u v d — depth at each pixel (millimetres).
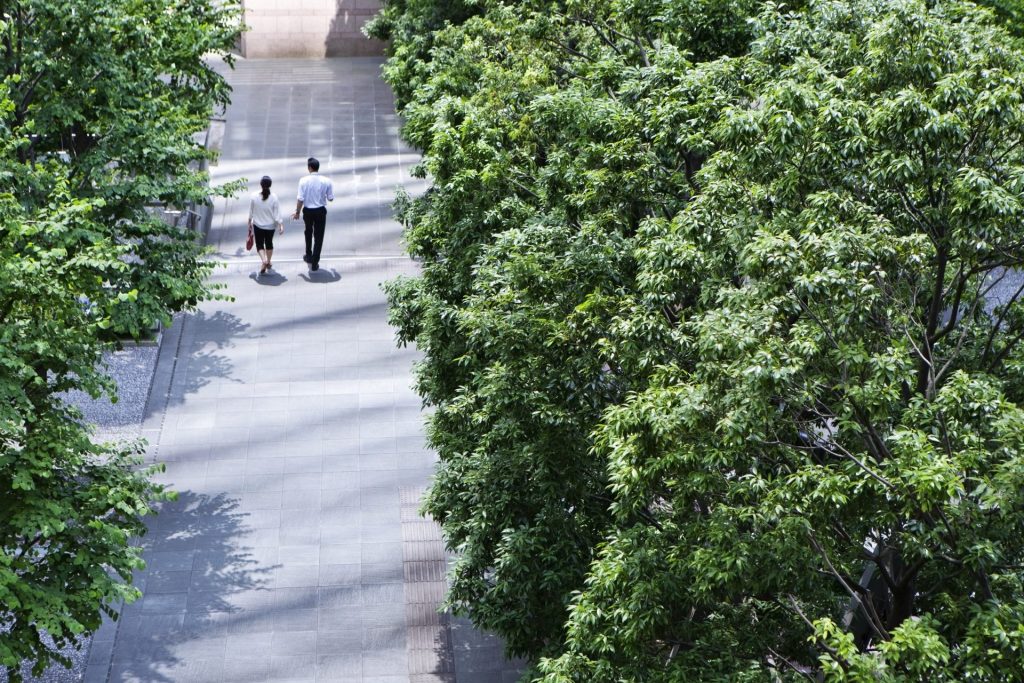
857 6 31578
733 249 24766
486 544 30156
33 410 28953
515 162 38594
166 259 40094
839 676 18656
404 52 60594
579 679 23172
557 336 27344
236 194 66438
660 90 32688
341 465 44375
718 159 26719
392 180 70312
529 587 28031
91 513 28250
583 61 43781
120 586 28016
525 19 47688
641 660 23312
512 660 35375
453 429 34688
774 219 24797
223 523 40750
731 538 21078
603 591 22750
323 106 82250
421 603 37531
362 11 93938
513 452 29906
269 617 36625
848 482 20594
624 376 27859
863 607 22844
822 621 19281
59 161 38688
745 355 20406
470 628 36562
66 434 28391
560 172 34469
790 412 22062
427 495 33188
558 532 28531
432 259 39938
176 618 36344
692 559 21641
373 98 84500
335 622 36562
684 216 25516
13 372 27188
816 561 21266
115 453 31219
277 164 71812
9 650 25500
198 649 35125
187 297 41281
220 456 44406
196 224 60594
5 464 26688
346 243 61906
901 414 23266
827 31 31766
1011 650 19000
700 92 31469
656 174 33250
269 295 56094
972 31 27344
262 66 91562
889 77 25953
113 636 35375
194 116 49125
